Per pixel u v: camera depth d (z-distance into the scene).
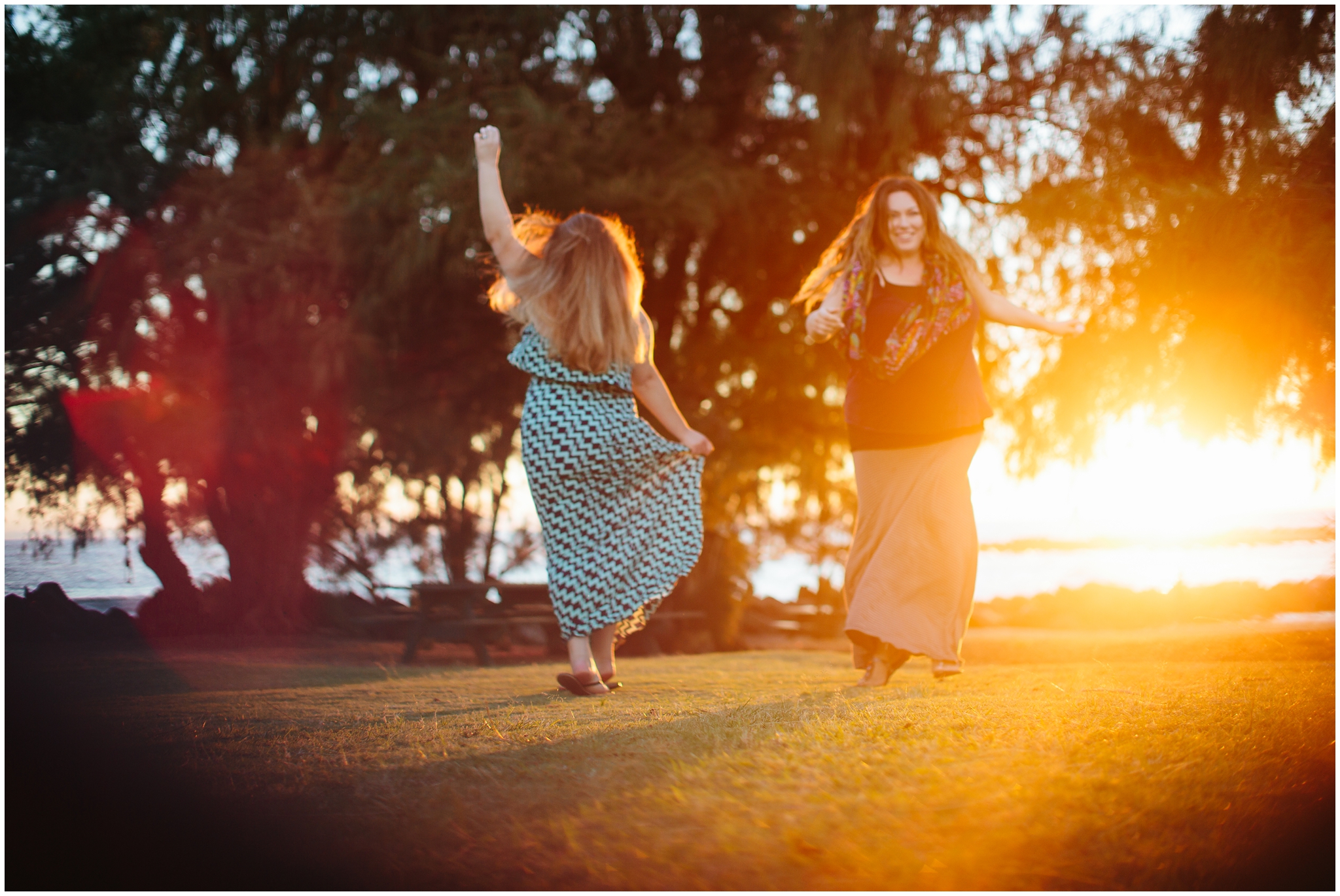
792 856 1.45
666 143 8.47
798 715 2.54
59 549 9.02
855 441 3.75
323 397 8.59
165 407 7.94
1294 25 7.04
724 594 9.84
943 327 3.60
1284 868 1.44
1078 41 8.02
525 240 3.74
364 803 1.74
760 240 9.13
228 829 1.63
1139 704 2.61
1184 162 7.79
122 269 7.89
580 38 8.77
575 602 3.29
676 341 10.02
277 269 7.61
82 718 2.69
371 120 7.97
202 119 8.19
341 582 10.89
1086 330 7.80
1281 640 5.52
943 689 3.26
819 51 7.90
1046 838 1.52
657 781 1.82
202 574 10.13
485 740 2.24
